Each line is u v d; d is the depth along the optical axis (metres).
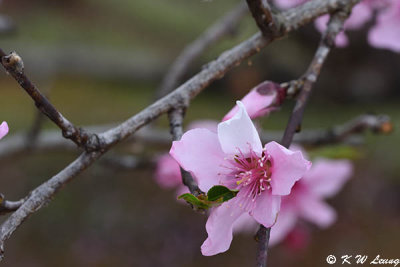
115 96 1.23
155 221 0.97
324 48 0.41
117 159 0.53
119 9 1.55
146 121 0.40
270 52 1.08
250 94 0.40
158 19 1.49
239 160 0.39
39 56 1.23
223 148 0.39
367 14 0.49
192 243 0.93
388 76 1.10
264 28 0.41
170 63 1.34
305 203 0.51
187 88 0.41
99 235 0.95
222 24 0.58
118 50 1.36
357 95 1.13
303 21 0.42
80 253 0.92
